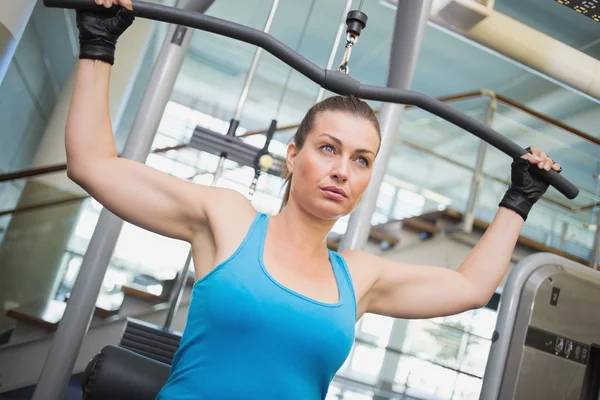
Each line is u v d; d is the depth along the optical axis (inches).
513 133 209.8
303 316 30.4
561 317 89.3
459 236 206.2
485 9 140.3
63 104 223.0
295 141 36.0
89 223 182.2
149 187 34.1
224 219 33.4
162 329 93.3
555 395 87.7
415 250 204.5
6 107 197.3
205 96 232.7
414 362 181.0
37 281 175.2
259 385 29.6
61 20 205.8
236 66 238.4
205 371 30.0
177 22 38.0
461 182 203.9
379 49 251.4
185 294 179.6
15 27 115.0
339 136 33.6
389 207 204.5
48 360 97.9
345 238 112.4
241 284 30.5
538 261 89.9
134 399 55.9
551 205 203.3
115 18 35.0
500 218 43.3
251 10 241.0
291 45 262.5
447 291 39.6
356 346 175.9
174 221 34.6
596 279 92.5
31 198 181.3
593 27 219.0
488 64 248.2
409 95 42.3
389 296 39.0
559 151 211.9
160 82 114.0
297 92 241.4
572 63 154.1
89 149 33.6
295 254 33.7
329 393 166.2
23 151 217.2
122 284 176.6
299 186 34.1
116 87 212.8
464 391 184.5
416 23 112.0
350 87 41.5
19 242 175.8
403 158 208.2
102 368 56.4
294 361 30.1
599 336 92.0
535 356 86.8
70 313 100.1
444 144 209.3
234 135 119.6
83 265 101.7
